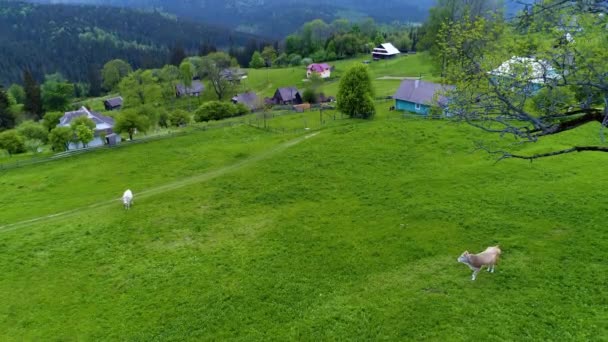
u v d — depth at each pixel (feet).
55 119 299.17
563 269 82.43
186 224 117.70
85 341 74.18
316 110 290.15
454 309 74.79
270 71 572.92
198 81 510.58
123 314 80.84
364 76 239.30
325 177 144.97
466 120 62.80
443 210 111.55
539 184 120.47
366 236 103.65
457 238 98.02
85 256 103.09
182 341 73.31
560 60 57.72
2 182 166.40
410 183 132.05
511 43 62.54
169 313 80.23
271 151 180.86
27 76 419.54
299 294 83.35
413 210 113.91
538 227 98.53
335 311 77.61
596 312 70.59
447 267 87.71
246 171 156.15
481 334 68.54
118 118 222.07
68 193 151.12
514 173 129.39
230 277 90.74
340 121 236.43
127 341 73.82
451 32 73.15
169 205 130.93
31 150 231.30
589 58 54.29
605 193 110.11
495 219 104.27
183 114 310.86
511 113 59.98
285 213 120.78
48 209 135.74
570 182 119.44
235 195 136.26
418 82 254.47
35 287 91.25
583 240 91.15
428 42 295.89
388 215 113.39
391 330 71.72
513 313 72.49
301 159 163.32
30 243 110.42
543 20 58.65
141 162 179.63
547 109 58.54
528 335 67.51
